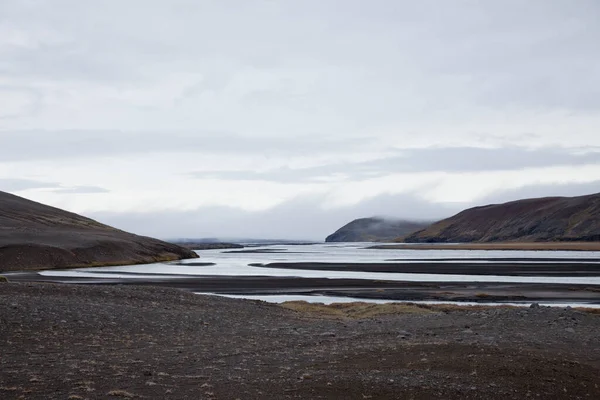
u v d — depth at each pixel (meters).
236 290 56.66
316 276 77.62
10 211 155.62
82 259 111.25
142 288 37.72
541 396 14.48
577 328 25.89
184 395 13.66
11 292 30.97
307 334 24.58
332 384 14.80
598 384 15.90
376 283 64.38
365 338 23.42
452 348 19.33
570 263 113.19
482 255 169.50
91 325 23.69
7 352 18.75
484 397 14.10
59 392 13.72
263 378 15.52
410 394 14.09
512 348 19.66
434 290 56.53
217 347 20.75
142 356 18.69
